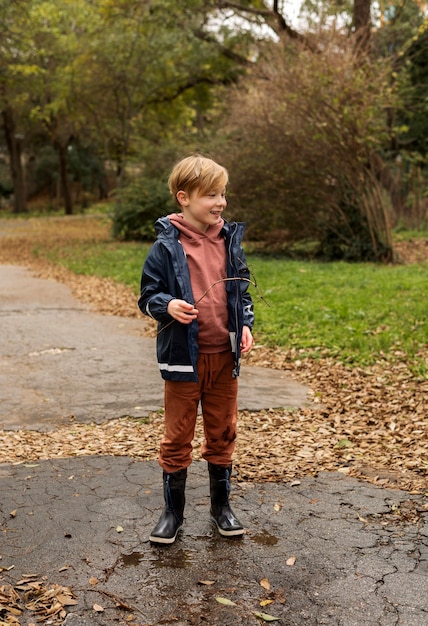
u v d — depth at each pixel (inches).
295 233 670.5
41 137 2146.9
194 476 171.6
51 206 2121.1
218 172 127.2
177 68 983.6
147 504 155.0
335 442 201.0
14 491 163.0
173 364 128.8
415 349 296.7
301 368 296.7
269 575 124.0
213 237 131.2
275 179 632.4
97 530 142.1
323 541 137.2
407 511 151.1
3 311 450.3
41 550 133.7
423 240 769.6
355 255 624.1
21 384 272.1
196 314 123.4
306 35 624.1
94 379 278.8
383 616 111.3
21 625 109.2
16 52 994.1
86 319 422.0
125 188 949.8
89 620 110.7
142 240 939.3
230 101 749.3
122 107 996.6
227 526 138.5
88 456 188.7
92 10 960.3
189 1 840.3
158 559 130.0
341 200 626.5
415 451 190.7
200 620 110.7
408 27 780.0
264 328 356.5
